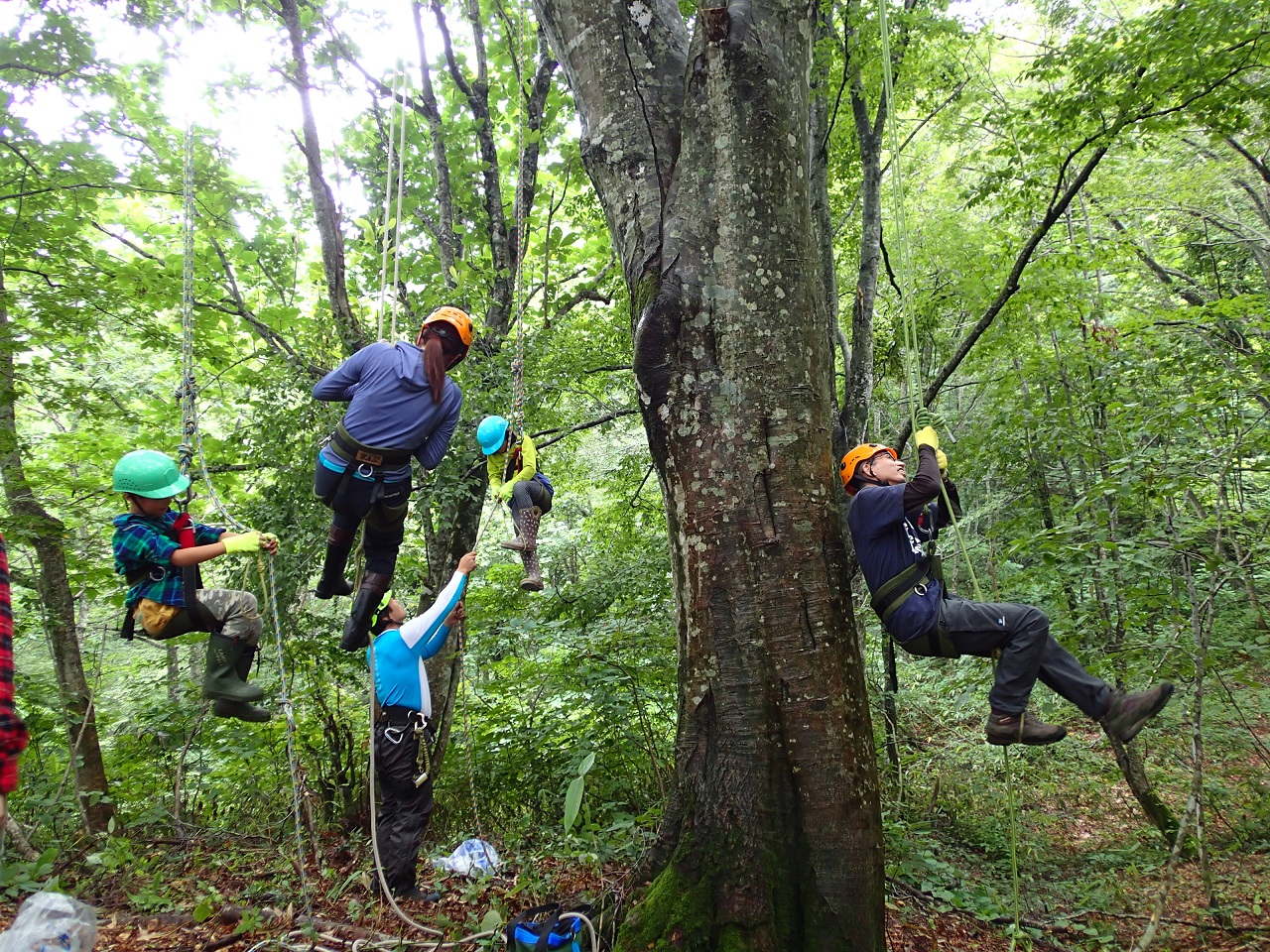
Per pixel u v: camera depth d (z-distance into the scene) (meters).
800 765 3.27
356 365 3.79
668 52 3.99
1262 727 7.68
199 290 8.70
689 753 3.49
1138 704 3.24
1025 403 8.67
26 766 6.69
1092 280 9.71
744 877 3.22
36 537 7.13
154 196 9.38
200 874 5.52
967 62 10.81
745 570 3.41
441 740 7.77
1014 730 3.38
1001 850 7.26
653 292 3.61
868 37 7.73
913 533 3.68
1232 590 7.18
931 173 14.30
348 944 4.05
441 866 5.46
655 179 3.80
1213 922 5.16
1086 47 7.42
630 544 10.84
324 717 7.12
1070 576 7.05
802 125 3.74
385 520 3.87
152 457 3.45
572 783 4.07
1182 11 6.71
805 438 3.51
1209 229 14.61
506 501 4.66
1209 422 6.83
